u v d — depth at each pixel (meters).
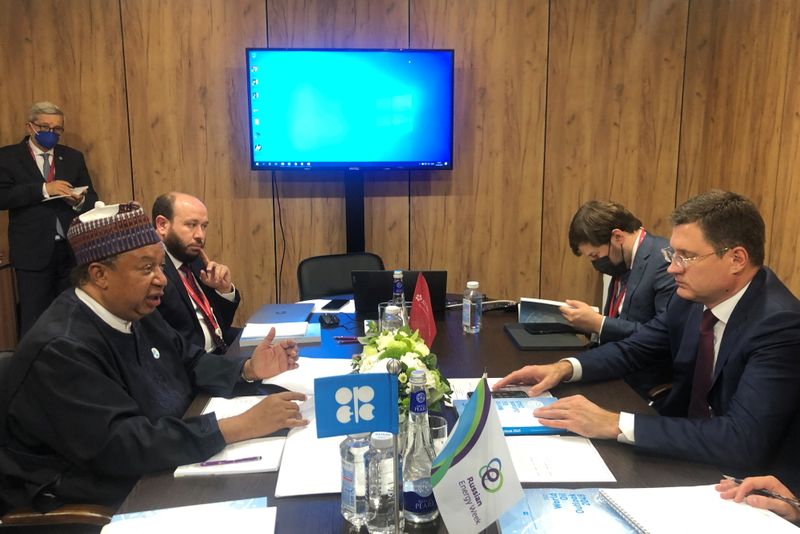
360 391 0.99
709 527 1.02
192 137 3.89
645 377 2.29
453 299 2.81
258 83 3.73
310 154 3.84
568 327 2.22
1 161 3.50
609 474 1.22
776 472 1.38
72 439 1.29
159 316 1.77
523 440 1.35
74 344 1.36
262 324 2.34
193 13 3.77
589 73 4.01
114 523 1.06
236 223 4.02
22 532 1.37
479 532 0.96
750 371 1.37
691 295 1.51
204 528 1.04
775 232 3.20
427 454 1.07
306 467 1.24
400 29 3.89
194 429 1.32
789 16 3.08
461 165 4.07
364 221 4.05
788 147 3.09
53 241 3.56
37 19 3.70
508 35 3.94
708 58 4.00
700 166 4.13
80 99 3.79
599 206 2.41
